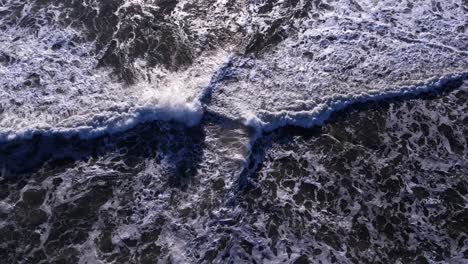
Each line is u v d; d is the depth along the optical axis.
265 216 6.82
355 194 7.12
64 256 6.34
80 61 8.30
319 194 7.09
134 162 7.28
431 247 6.67
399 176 7.34
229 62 8.38
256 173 7.24
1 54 8.30
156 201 6.89
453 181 7.35
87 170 7.16
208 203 6.88
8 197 6.84
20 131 7.34
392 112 8.05
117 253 6.40
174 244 6.50
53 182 7.02
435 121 8.01
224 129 7.61
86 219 6.68
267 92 8.05
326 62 8.54
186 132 7.57
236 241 6.57
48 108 7.65
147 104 7.68
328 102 8.01
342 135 7.75
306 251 6.54
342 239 6.67
